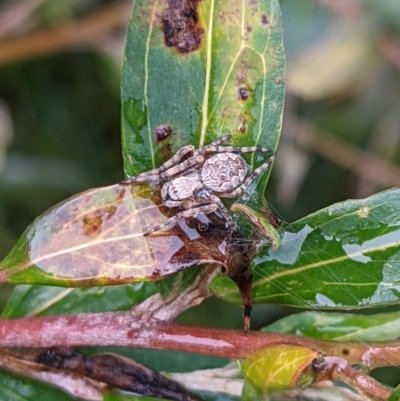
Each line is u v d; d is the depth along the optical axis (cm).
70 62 27
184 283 16
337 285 15
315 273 15
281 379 14
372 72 25
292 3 24
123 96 15
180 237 15
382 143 25
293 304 15
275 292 15
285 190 24
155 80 16
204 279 16
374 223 15
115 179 27
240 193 16
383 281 15
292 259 15
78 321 16
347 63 24
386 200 15
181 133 16
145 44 15
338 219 15
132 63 15
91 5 27
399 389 14
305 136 25
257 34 15
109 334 15
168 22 15
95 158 27
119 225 15
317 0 24
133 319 16
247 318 15
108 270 15
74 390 16
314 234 15
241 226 15
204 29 15
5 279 15
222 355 15
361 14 24
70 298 17
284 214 24
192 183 17
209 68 16
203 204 16
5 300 23
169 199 15
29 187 25
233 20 15
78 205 15
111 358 16
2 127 26
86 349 16
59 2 26
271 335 15
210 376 16
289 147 24
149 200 15
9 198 25
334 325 17
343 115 25
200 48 16
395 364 15
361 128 25
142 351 17
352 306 15
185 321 22
